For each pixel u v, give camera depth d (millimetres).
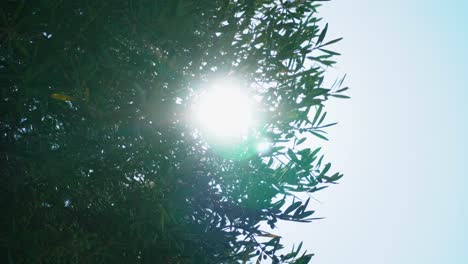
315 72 4898
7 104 3547
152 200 4074
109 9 3385
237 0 4895
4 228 3521
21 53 3379
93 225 4113
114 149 3947
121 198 4164
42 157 3613
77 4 3314
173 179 4258
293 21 5211
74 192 4023
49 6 3146
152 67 3881
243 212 4871
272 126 4668
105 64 3568
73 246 3486
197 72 4066
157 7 3375
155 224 4074
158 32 3521
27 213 3680
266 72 4824
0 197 3617
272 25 4965
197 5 3977
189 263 4590
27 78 3201
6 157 3824
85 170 4027
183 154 4426
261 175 4727
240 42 4527
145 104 3707
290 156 4680
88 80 3416
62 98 3311
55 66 3277
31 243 3369
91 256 3717
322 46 4875
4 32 3137
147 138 3967
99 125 3701
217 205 4879
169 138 4152
